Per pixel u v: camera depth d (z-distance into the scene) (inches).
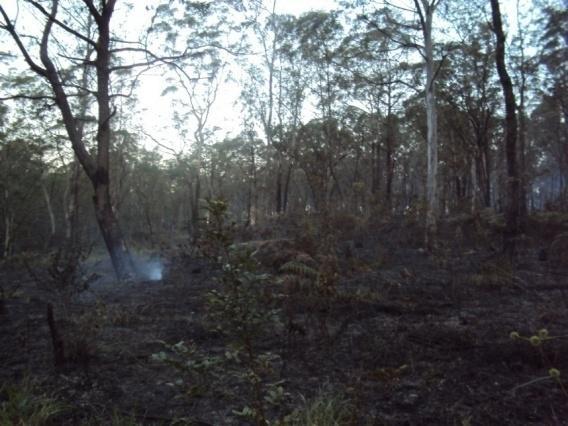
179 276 455.5
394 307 284.0
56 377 192.9
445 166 1482.5
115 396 173.3
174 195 2217.0
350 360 198.2
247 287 101.5
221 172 1948.8
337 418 141.0
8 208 989.8
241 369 162.1
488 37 1131.3
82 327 245.1
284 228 539.5
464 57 1217.4
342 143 1422.2
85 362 207.8
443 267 407.2
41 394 172.9
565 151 1448.1
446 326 245.6
